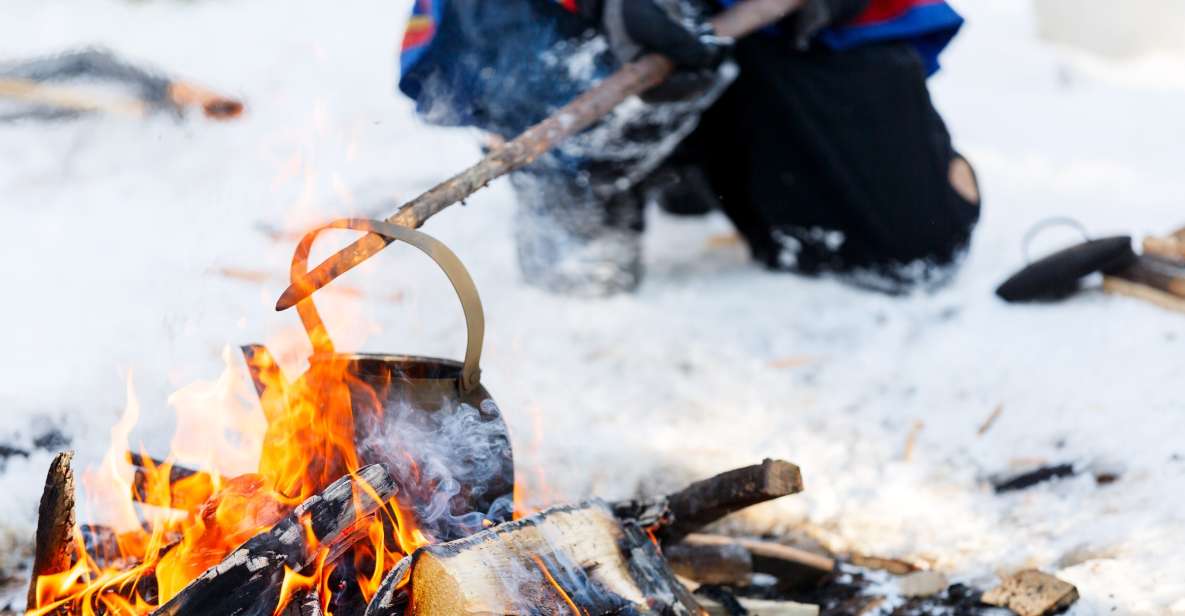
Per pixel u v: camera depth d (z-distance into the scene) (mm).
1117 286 3643
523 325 3678
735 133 3803
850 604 2957
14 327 3514
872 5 3707
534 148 3135
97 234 3887
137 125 4605
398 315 3686
